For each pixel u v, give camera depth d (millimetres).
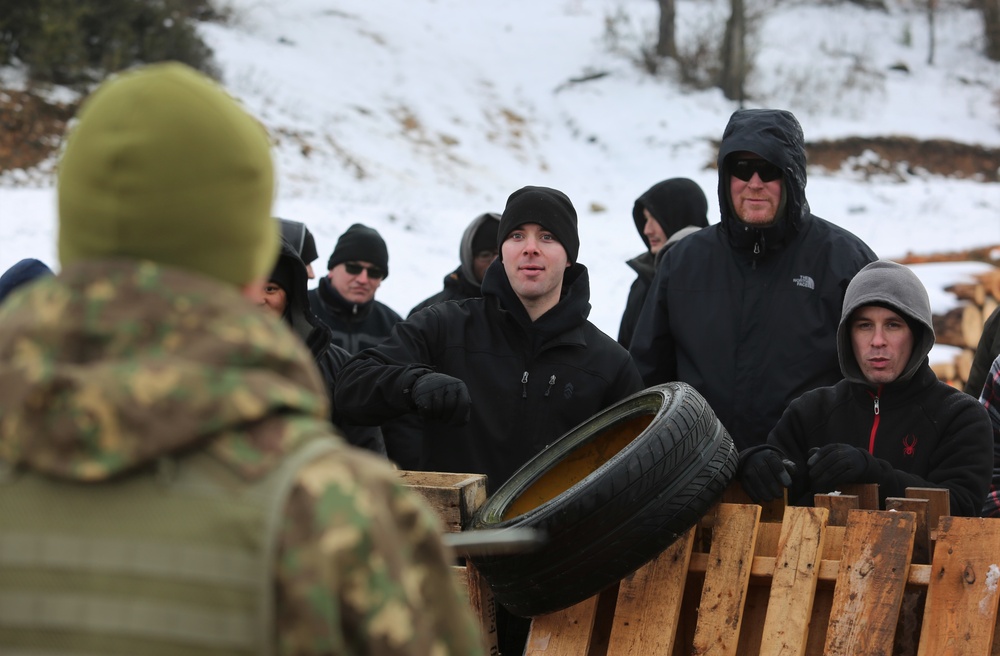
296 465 1320
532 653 3309
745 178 4648
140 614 1283
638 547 3115
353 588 1312
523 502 3660
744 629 3271
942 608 2975
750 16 31750
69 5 19859
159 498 1312
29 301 1403
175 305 1356
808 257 4699
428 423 4152
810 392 4203
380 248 6973
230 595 1285
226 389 1316
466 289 6281
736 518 3316
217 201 1399
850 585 3068
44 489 1343
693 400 3381
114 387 1300
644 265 6383
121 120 1396
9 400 1330
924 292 4031
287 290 4324
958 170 28594
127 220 1371
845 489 3535
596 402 4176
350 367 4016
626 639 3236
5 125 17828
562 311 4191
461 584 3504
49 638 1297
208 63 22312
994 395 4590
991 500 4539
